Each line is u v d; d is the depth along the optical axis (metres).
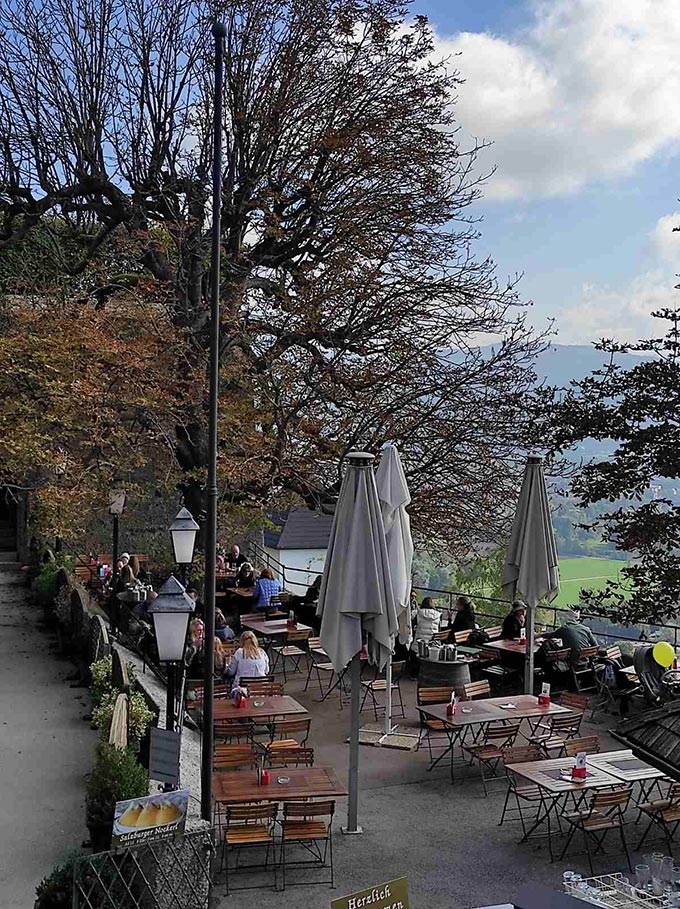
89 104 22.19
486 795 12.91
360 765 14.12
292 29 21.81
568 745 12.45
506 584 16.19
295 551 42.19
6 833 11.36
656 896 7.72
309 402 20.77
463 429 21.53
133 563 25.64
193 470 20.28
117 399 18.67
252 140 22.19
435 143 22.91
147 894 9.02
